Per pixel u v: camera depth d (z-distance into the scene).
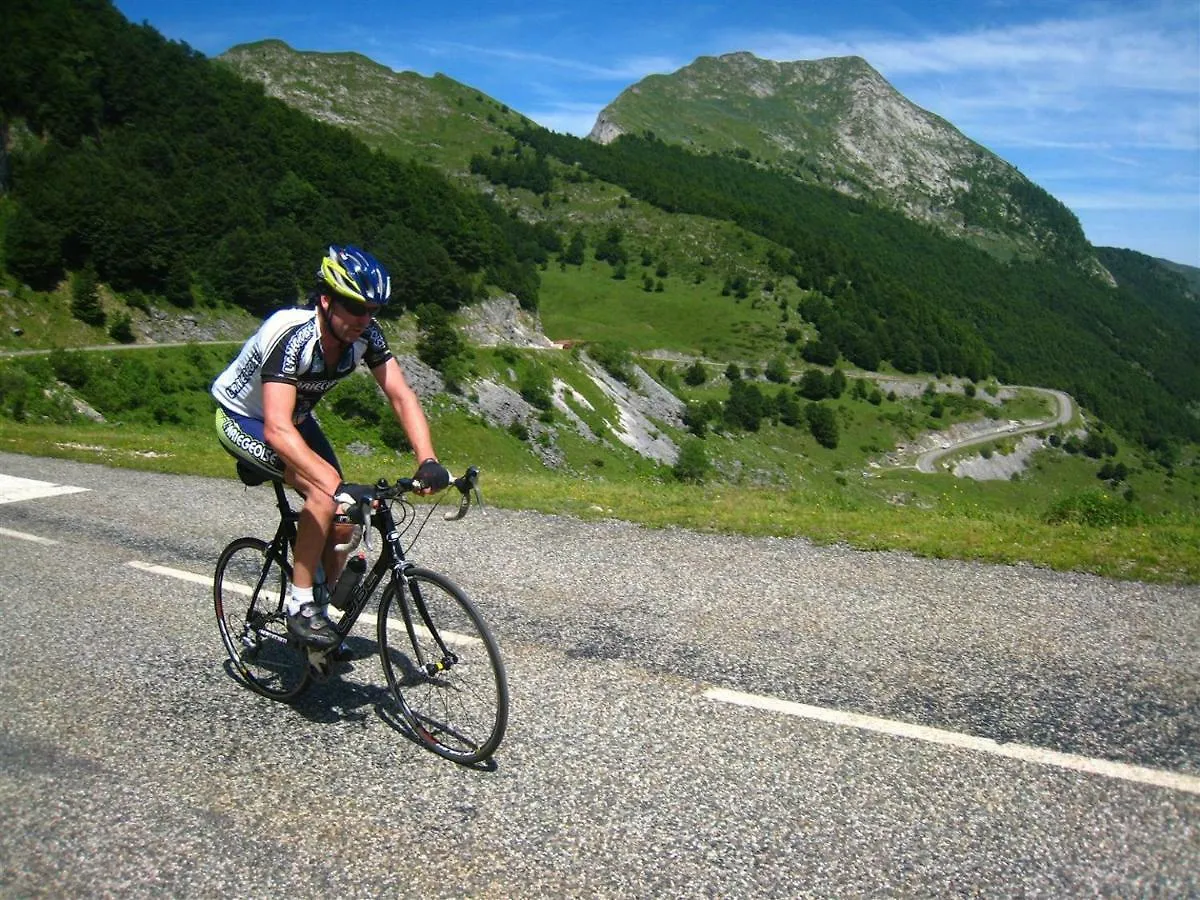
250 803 3.89
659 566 7.72
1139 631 5.87
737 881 3.27
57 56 151.25
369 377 91.38
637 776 4.07
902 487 145.25
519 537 8.88
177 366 98.31
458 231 158.50
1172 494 181.88
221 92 179.12
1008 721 4.55
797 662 5.42
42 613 6.48
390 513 4.50
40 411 76.19
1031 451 186.50
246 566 5.33
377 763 4.27
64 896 3.25
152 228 112.94
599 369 135.50
